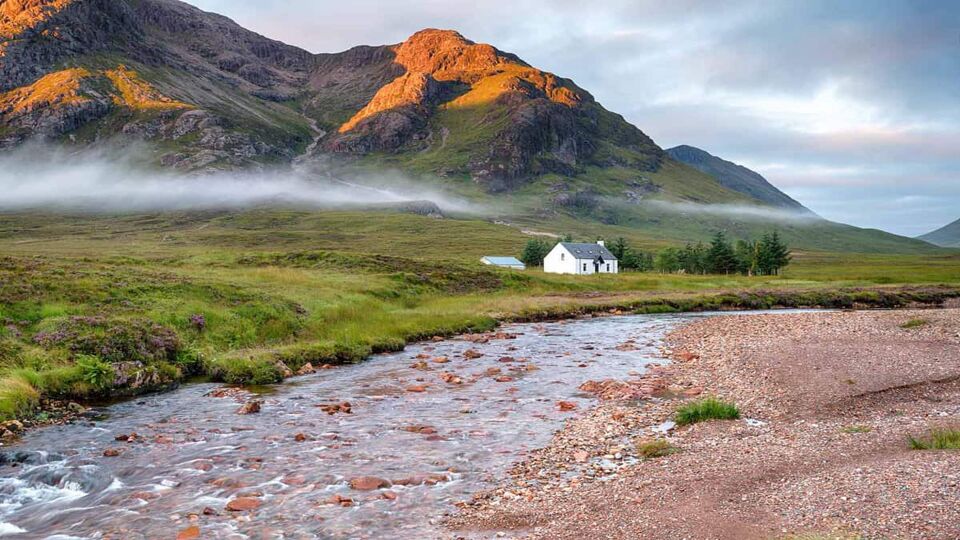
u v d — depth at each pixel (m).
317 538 12.16
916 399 22.44
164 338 31.47
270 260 82.94
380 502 14.07
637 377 29.58
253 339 37.38
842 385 24.67
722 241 161.75
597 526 12.16
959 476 12.81
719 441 17.88
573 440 18.88
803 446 16.69
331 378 30.20
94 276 40.19
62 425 21.19
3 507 14.05
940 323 42.31
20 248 160.50
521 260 174.25
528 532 12.12
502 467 16.48
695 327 50.16
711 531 11.45
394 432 20.19
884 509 11.59
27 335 28.66
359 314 46.72
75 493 14.91
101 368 26.48
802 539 10.70
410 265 86.12
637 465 16.11
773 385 25.83
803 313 62.69
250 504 13.92
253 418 22.17
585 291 89.12
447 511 13.48
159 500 14.34
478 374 31.11
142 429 20.66
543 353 38.19
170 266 67.44
